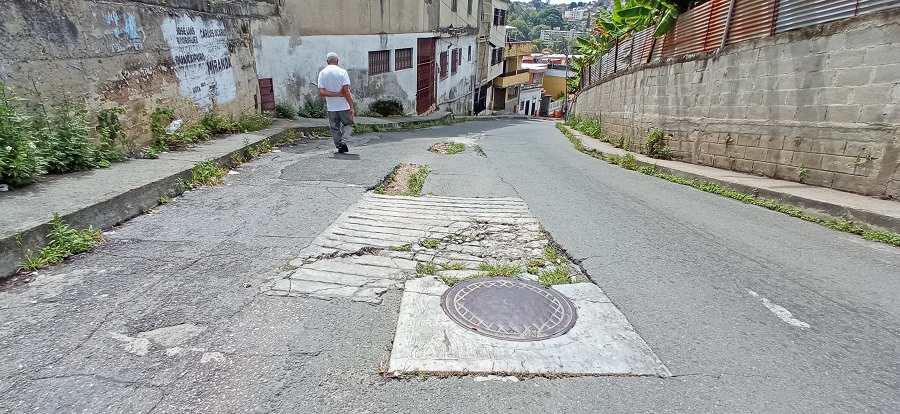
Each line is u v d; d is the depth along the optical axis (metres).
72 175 4.89
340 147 8.30
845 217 4.84
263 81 12.34
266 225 4.38
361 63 15.73
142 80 6.49
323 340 2.65
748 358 2.60
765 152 6.73
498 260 3.85
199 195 5.23
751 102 6.95
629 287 3.39
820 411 2.20
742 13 7.24
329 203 5.19
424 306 3.03
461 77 25.56
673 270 3.70
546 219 4.91
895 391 2.35
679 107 8.91
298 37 13.45
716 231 4.67
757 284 3.48
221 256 3.65
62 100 5.15
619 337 2.76
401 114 18.53
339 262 3.67
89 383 2.21
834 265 3.84
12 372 2.25
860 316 3.05
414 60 18.84
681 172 7.50
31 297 2.92
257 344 2.59
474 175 7.12
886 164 5.09
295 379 2.33
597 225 4.76
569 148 12.28
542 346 2.65
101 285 3.12
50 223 3.49
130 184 4.58
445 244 4.15
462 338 2.70
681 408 2.21
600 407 2.21
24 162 4.27
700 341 2.75
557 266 3.77
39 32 4.88
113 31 5.92
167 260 3.54
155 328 2.67
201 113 8.17
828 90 5.70
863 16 5.19
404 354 2.54
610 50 15.36
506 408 2.19
